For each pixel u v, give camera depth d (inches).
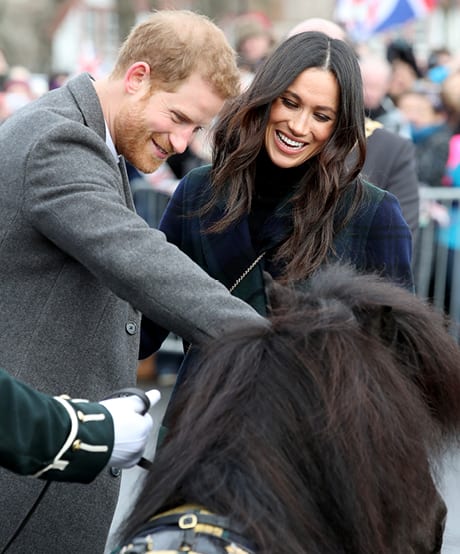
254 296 333.7
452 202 773.3
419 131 800.3
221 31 301.1
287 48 319.0
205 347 220.2
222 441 195.9
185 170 772.0
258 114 322.0
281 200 330.6
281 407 195.9
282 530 188.7
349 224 331.6
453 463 221.3
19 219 280.2
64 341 292.2
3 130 290.4
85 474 222.4
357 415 194.5
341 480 194.4
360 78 321.4
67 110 293.0
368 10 1086.4
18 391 214.7
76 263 291.7
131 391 238.5
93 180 275.1
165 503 196.7
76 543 303.4
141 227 266.5
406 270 336.8
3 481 291.3
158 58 292.2
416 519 202.8
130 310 310.5
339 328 202.7
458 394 215.3
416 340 213.9
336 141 322.0
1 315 287.9
